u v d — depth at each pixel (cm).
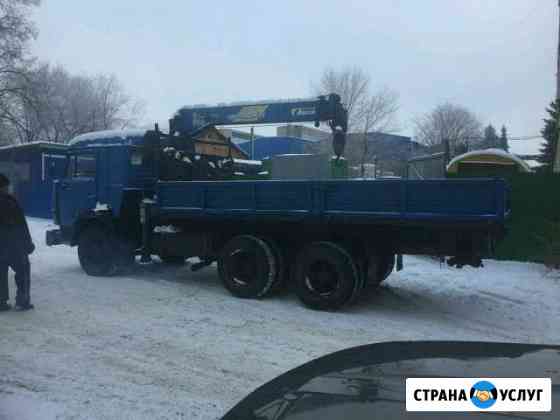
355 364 250
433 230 694
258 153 3984
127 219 960
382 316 705
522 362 242
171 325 638
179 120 1103
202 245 865
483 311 747
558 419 180
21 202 2084
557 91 1591
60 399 416
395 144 3916
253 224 820
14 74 2948
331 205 724
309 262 736
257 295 784
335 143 991
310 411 202
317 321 670
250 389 448
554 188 1098
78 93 4238
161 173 984
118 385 449
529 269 1042
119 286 868
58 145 2044
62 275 963
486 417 184
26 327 617
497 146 4722
